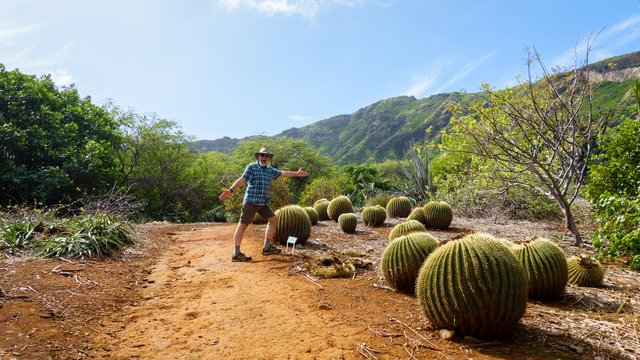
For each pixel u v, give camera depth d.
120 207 9.11
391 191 19.59
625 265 5.95
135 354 2.87
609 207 5.47
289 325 3.42
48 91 14.90
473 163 10.60
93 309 3.70
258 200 6.14
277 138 38.44
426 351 2.88
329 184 20.86
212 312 3.77
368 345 2.98
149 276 5.20
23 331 2.97
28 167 12.78
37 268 4.67
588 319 3.58
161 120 22.28
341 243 7.71
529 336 3.16
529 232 8.79
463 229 9.53
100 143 14.95
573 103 7.41
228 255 6.42
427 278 3.24
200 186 24.20
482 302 2.95
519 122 7.58
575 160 7.29
